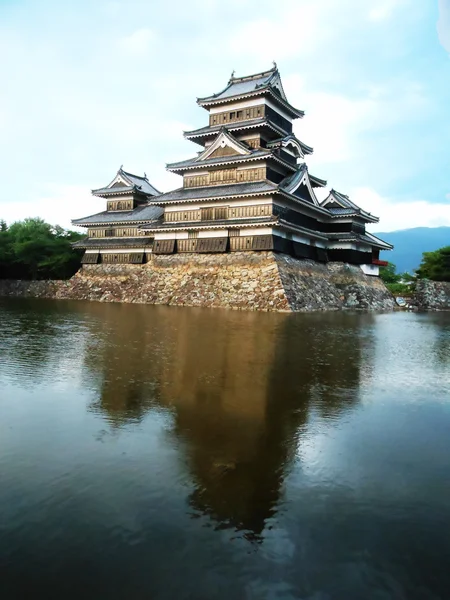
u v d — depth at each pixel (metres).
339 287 40.91
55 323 21.33
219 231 36.56
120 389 9.66
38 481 5.48
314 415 8.40
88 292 43.59
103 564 4.04
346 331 21.03
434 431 7.80
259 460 6.33
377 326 24.41
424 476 6.03
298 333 19.33
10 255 53.03
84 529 4.54
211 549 4.30
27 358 12.61
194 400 9.05
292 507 5.09
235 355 13.86
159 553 4.21
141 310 29.73
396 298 47.38
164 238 40.16
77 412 8.11
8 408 8.23
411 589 3.88
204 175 39.28
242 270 34.25
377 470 6.16
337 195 44.78
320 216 42.22
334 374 11.82
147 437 7.02
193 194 38.28
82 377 10.61
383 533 4.66
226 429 7.50
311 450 6.76
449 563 4.23
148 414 8.12
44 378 10.43
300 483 5.69
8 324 20.61
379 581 3.96
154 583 3.84
